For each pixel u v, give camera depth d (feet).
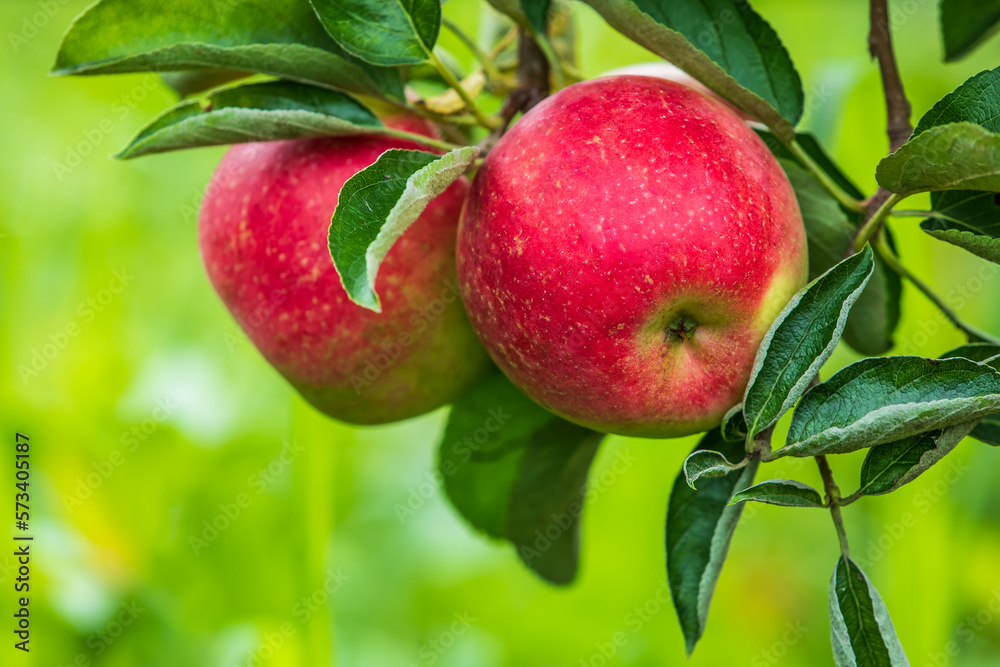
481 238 3.27
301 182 3.40
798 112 3.35
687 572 3.27
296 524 3.84
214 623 4.24
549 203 3.23
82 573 4.07
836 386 3.21
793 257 3.26
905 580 3.81
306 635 3.79
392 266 3.39
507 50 3.57
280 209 3.41
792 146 3.32
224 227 3.45
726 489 3.28
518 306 3.25
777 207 3.25
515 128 3.28
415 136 3.36
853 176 3.74
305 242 3.40
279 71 3.34
